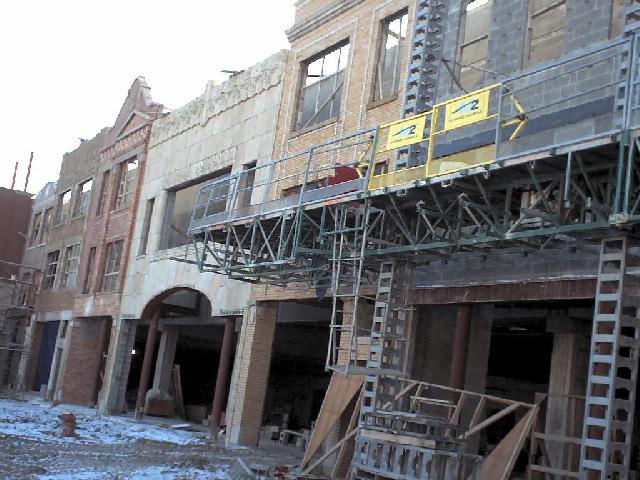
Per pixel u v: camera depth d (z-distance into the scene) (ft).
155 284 91.56
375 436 42.98
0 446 58.80
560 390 51.88
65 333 119.14
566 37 45.34
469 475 40.68
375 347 49.14
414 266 49.65
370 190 45.11
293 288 66.33
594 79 42.75
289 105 73.41
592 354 35.09
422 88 54.49
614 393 33.99
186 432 82.94
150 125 102.58
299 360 107.65
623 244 35.22
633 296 35.37
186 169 90.53
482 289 46.93
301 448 76.43
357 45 65.87
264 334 71.10
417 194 43.09
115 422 88.48
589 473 34.71
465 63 53.26
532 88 46.52
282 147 72.69
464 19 54.24
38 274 137.90
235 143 81.15
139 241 98.58
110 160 114.11
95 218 115.24
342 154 63.62
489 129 47.11
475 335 53.67
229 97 84.23
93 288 109.70
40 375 127.65
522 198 42.65
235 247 61.87
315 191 50.75
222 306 76.64
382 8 63.77
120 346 99.30
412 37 58.65
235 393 71.36
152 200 99.19
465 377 52.70
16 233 157.58
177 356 136.15
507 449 39.70
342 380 53.83
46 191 146.82
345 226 50.47
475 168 38.04
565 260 42.19
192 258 83.71
